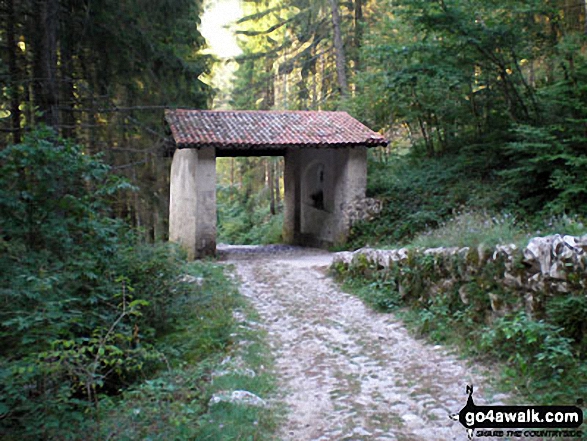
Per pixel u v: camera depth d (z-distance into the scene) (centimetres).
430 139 1709
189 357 612
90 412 387
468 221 796
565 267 462
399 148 2073
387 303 759
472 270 604
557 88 1036
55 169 549
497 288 559
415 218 1277
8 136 1016
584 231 527
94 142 1283
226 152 1847
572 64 1060
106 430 370
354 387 485
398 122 1961
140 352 488
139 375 582
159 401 408
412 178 1518
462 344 557
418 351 571
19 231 534
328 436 382
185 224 1427
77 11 1120
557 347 425
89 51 1207
